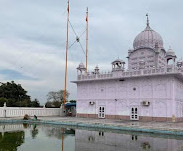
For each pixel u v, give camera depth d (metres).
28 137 11.80
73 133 13.84
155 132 14.03
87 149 8.82
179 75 21.08
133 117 22.84
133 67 28.84
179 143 10.51
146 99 22.22
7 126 17.50
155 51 27.11
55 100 50.75
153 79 22.03
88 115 26.52
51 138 11.60
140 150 8.76
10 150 8.41
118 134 13.53
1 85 35.16
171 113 20.73
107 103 25.02
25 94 36.75
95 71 27.45
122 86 24.09
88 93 26.91
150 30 29.80
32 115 27.45
